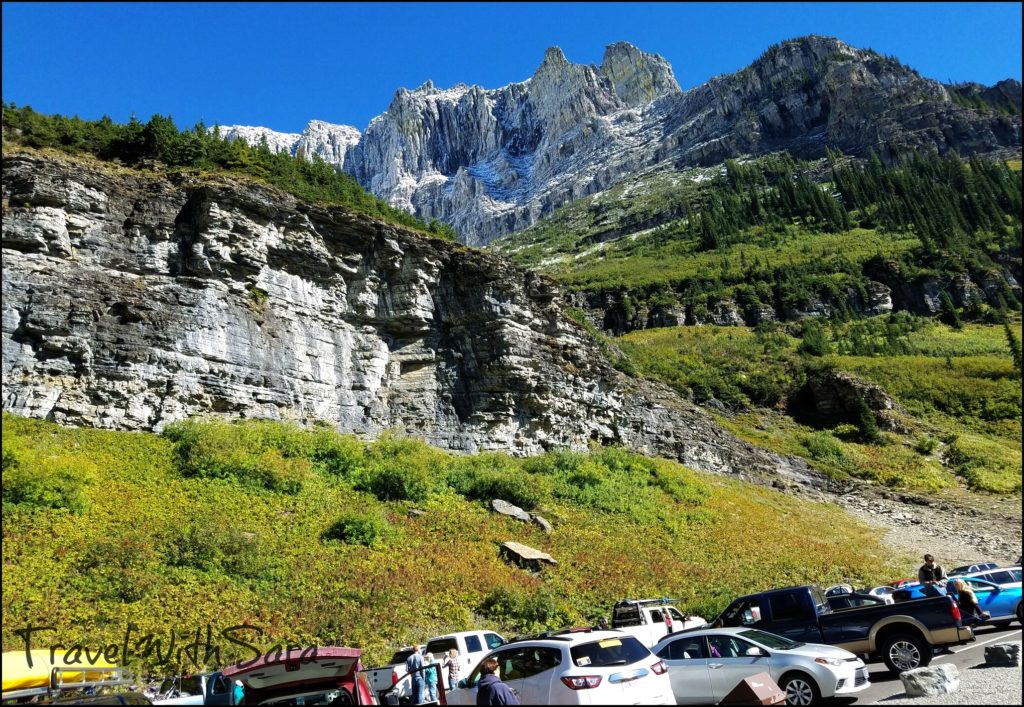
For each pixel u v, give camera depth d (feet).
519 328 162.09
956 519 175.63
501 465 139.95
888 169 589.32
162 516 86.53
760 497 176.04
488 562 96.12
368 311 148.46
